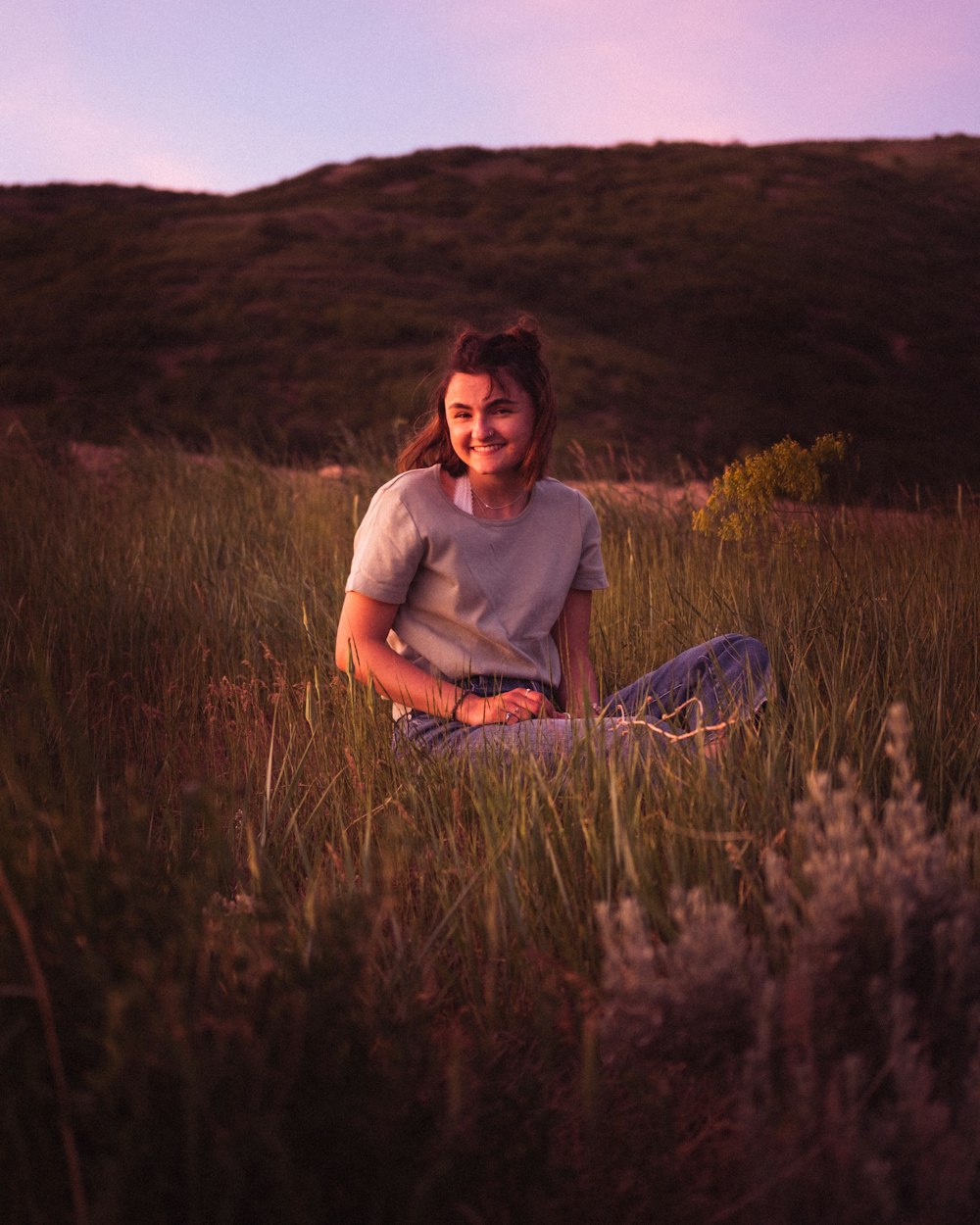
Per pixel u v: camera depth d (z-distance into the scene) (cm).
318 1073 120
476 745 245
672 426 2169
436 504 265
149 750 281
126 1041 108
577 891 182
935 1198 111
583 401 2208
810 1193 116
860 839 151
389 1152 114
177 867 161
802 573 361
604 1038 135
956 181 4638
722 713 236
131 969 122
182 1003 119
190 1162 105
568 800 203
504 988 166
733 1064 130
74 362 2428
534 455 267
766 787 192
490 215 3981
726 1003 126
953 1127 125
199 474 718
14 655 329
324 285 3017
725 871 174
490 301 2998
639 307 3088
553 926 175
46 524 514
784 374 2659
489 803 200
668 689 260
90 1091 113
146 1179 108
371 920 154
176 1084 111
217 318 2691
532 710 247
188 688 336
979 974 127
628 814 187
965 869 152
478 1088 129
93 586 403
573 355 2462
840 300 3184
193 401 2184
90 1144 116
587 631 294
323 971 128
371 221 3809
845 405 2519
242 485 679
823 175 4409
